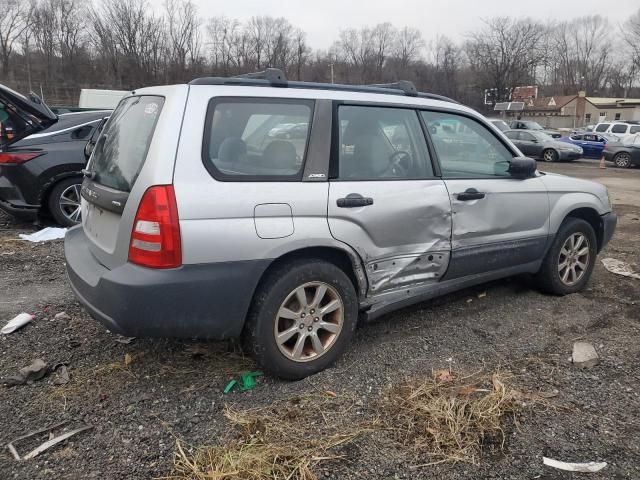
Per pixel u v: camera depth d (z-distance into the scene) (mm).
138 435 2736
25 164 6668
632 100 73562
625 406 3053
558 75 93000
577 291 4922
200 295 2857
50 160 6758
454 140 4008
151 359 3502
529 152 23953
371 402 3043
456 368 3453
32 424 2826
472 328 4082
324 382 3252
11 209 6805
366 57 82000
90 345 3699
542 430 2824
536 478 2484
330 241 3213
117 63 66062
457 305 4547
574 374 3404
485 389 3182
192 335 2945
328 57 80688
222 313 2949
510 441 2734
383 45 81938
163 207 2760
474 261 4043
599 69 91438
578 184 4836
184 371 3354
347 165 3373
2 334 3836
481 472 2518
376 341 3828
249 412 2932
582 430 2828
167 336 2902
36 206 6852
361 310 3592
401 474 2496
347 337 3422
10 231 6969
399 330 4023
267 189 3020
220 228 2859
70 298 4574
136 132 3125
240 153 3020
